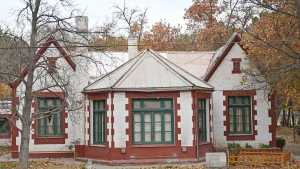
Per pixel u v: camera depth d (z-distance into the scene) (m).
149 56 35.56
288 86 33.53
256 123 38.41
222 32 57.66
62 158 37.81
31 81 28.70
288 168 29.39
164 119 33.47
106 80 34.84
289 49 28.97
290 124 80.56
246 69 37.09
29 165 32.78
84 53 37.19
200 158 33.38
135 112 33.41
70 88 35.72
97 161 33.59
